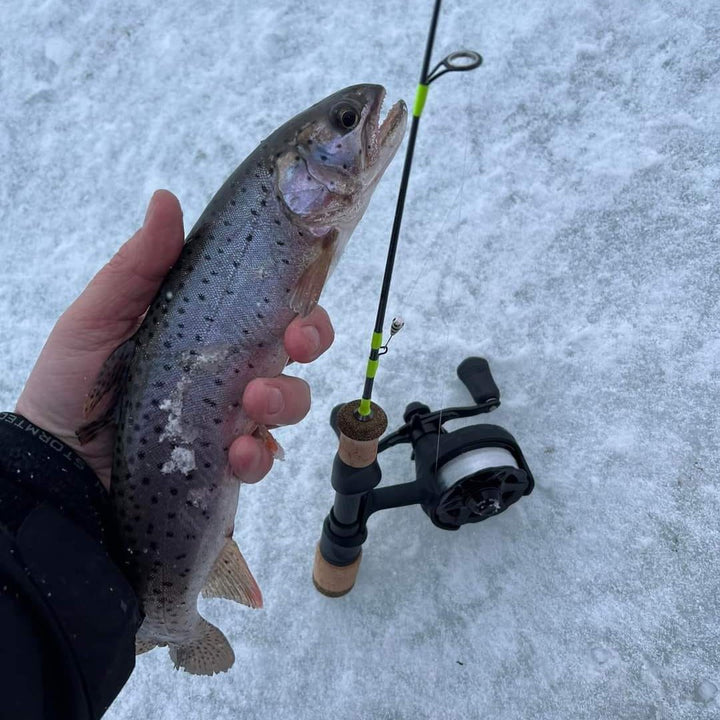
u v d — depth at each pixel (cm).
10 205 60
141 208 59
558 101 58
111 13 64
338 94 33
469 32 60
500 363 52
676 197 55
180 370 32
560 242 55
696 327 51
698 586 46
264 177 32
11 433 32
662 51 58
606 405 50
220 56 62
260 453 33
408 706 45
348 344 53
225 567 36
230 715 46
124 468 33
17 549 27
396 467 50
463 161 57
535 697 44
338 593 46
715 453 48
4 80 63
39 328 57
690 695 43
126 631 29
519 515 48
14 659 25
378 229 56
